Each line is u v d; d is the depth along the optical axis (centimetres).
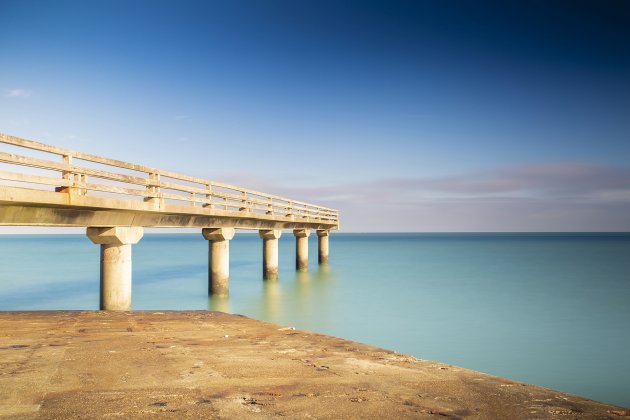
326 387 432
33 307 2064
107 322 834
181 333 729
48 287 2772
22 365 509
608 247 9975
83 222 1334
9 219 1135
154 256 6556
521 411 366
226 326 803
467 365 1238
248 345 635
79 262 5256
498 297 2462
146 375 470
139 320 864
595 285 3009
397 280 3219
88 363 521
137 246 12006
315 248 10081
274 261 2956
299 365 519
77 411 358
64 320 848
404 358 559
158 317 903
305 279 3231
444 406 379
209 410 363
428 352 1365
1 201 1030
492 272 3884
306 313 1962
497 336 1579
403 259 5716
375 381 454
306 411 363
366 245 11975
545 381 1118
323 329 1664
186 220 1881
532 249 8900
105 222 1414
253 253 7669
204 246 11988
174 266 4472
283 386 434
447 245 11762
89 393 407
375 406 377
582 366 1243
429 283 3058
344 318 1864
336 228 4409
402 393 414
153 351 589
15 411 357
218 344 641
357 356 568
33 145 1059
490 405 381
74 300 2259
